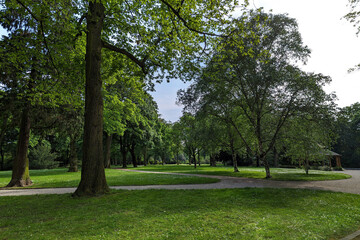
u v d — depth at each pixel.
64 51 14.75
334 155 40.78
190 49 13.45
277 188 13.12
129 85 19.03
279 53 19.39
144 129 46.22
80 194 10.66
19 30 14.98
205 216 6.82
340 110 17.42
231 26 11.28
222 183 16.44
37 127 19.67
